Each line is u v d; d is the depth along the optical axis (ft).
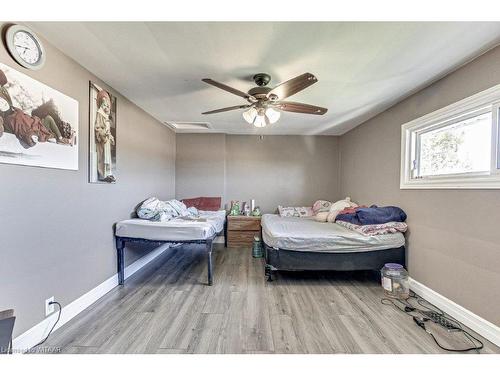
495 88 5.90
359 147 13.76
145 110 11.37
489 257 5.98
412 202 8.96
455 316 6.84
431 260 7.90
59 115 6.25
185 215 12.12
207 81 6.49
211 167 16.33
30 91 5.44
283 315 6.94
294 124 13.79
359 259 9.07
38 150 5.65
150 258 11.96
